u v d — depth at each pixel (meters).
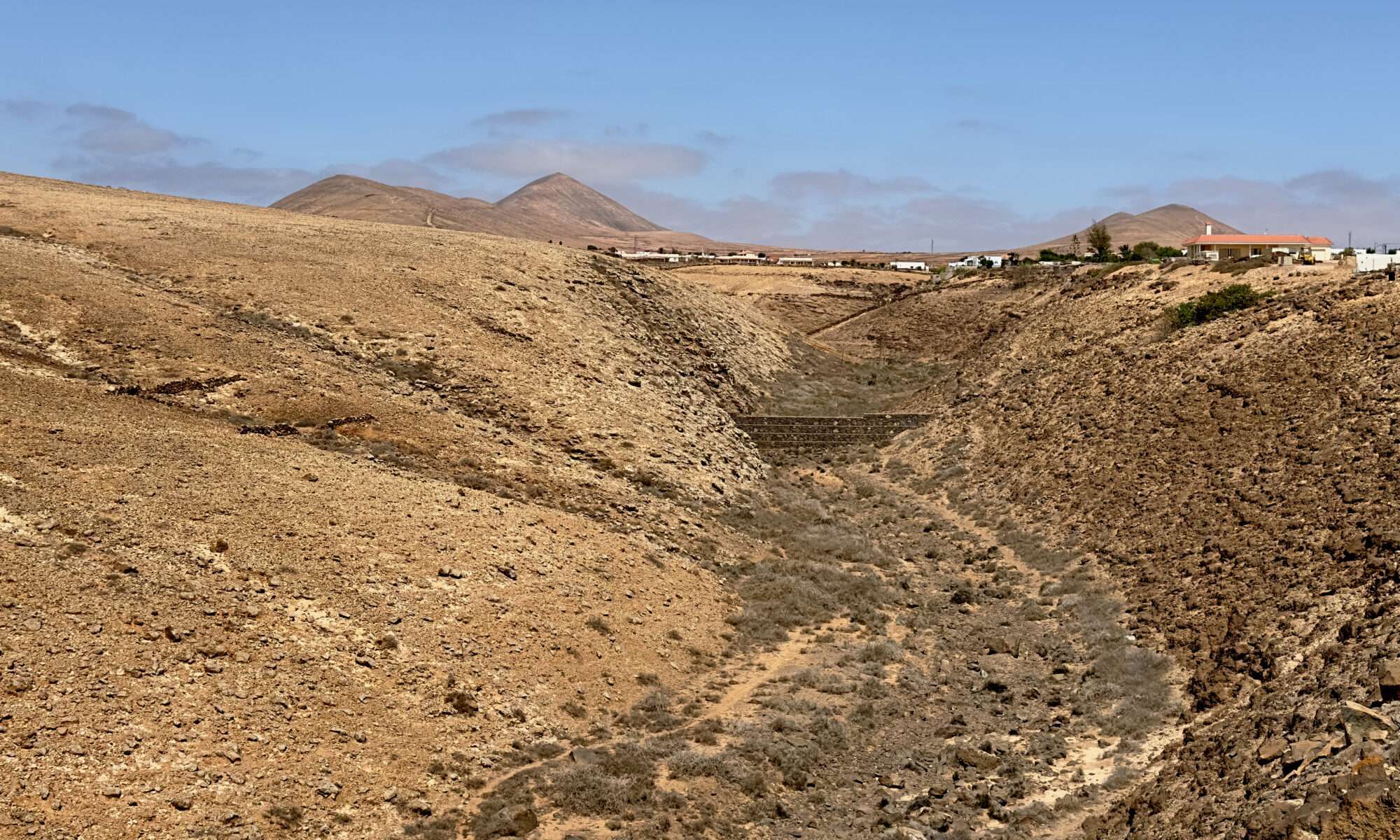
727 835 20.53
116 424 30.34
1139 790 22.02
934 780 23.89
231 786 18.61
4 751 17.23
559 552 31.25
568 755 22.91
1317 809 17.28
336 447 34.59
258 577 24.23
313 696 21.52
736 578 36.09
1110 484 42.50
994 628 34.03
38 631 19.92
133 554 23.27
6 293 39.94
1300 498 33.53
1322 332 44.28
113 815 17.05
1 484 24.41
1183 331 53.03
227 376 37.53
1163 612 32.06
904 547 42.91
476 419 42.41
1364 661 22.75
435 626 25.30
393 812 19.62
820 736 25.17
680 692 27.28
